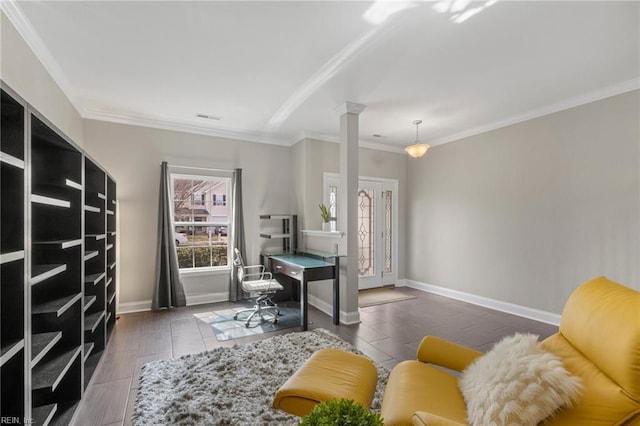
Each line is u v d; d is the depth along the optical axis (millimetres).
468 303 4555
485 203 4418
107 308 3059
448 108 3752
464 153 4742
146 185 4184
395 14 2035
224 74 2895
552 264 3637
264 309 4137
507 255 4113
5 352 1083
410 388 1480
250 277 4789
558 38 2303
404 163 5852
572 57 2574
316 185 4867
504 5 1941
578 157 3414
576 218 3426
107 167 3971
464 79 2988
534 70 2807
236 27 2174
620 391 980
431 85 3123
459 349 1743
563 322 1428
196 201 4574
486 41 2346
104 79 2971
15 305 1197
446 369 1756
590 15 2033
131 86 3135
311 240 4594
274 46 2422
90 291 2592
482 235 4449
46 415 1558
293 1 1908
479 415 1203
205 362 2564
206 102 3574
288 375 2354
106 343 2887
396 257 5742
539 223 3770
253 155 4922
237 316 3857
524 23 2123
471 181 4629
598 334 1149
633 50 2463
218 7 1962
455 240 4859
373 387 1682
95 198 2660
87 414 1938
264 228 4961
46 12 1993
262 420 1833
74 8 1958
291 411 1456
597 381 1076
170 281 4191
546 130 3711
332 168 5023
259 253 4898
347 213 3666
